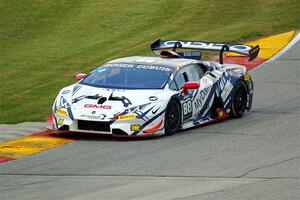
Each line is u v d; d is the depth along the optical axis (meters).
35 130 45.16
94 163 36.97
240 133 44.09
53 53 73.81
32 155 39.09
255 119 48.69
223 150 39.44
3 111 52.97
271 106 52.78
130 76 44.97
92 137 43.34
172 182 32.84
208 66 48.41
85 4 92.31
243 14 87.81
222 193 30.53
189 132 44.62
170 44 51.03
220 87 48.09
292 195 30.08
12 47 76.88
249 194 30.31
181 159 37.41
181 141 41.88
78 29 82.75
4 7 91.12
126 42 76.69
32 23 85.31
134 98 42.91
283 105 52.88
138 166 36.12
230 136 43.22
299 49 71.62
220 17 86.62
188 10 89.75
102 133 42.19
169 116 43.50
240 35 76.69
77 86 44.94
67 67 68.25
